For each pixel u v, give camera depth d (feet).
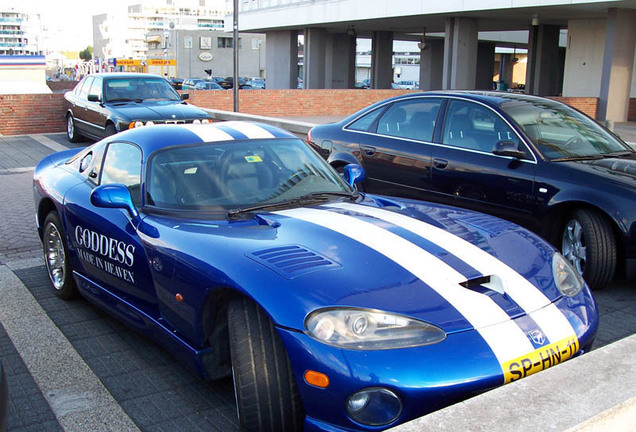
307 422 8.20
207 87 141.90
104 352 12.87
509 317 8.66
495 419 6.35
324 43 113.19
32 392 11.20
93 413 10.41
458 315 8.41
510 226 11.51
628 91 71.67
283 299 8.41
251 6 118.62
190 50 281.74
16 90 97.91
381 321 8.10
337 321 8.06
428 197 19.67
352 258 9.27
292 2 107.34
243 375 8.51
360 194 13.34
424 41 114.21
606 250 15.35
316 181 13.16
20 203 27.94
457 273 9.14
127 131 14.49
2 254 20.40
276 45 124.47
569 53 84.69
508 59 201.05
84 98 44.47
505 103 18.75
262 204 11.99
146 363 12.34
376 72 119.34
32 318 14.82
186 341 10.62
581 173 16.08
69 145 46.55
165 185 12.28
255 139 13.87
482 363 7.97
